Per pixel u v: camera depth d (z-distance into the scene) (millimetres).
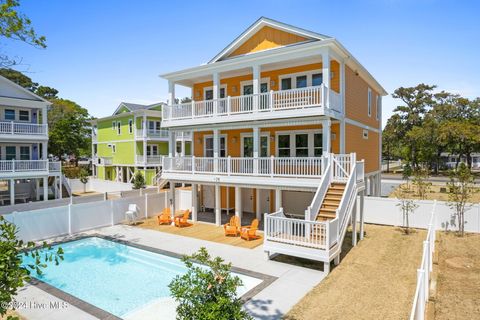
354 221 12445
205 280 5328
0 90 24906
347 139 15891
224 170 16031
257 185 14695
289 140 16969
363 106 19031
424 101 52438
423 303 5980
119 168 38656
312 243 9820
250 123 15289
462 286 8250
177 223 16422
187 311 5266
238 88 18562
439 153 47500
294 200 17688
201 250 5895
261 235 14570
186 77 17641
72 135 44438
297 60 14891
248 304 7590
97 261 12242
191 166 17203
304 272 9758
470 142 41812
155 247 12758
